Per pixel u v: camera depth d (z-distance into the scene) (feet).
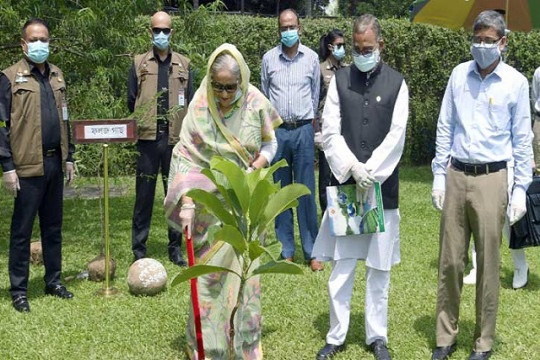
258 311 13.14
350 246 13.79
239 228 9.52
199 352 12.03
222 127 12.71
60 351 13.96
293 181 20.86
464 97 13.32
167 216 13.05
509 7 26.53
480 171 13.16
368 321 13.83
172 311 16.14
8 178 15.80
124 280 18.72
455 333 14.02
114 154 20.35
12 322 15.43
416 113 41.73
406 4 73.61
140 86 20.30
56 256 17.31
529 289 18.28
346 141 13.50
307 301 16.96
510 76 13.14
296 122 20.06
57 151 16.65
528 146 13.30
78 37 23.21
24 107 15.80
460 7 28.02
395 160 13.28
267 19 39.11
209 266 9.30
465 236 13.60
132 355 13.79
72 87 22.79
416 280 18.79
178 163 12.87
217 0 25.58
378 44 13.17
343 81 13.60
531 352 14.11
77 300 16.93
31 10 22.09
